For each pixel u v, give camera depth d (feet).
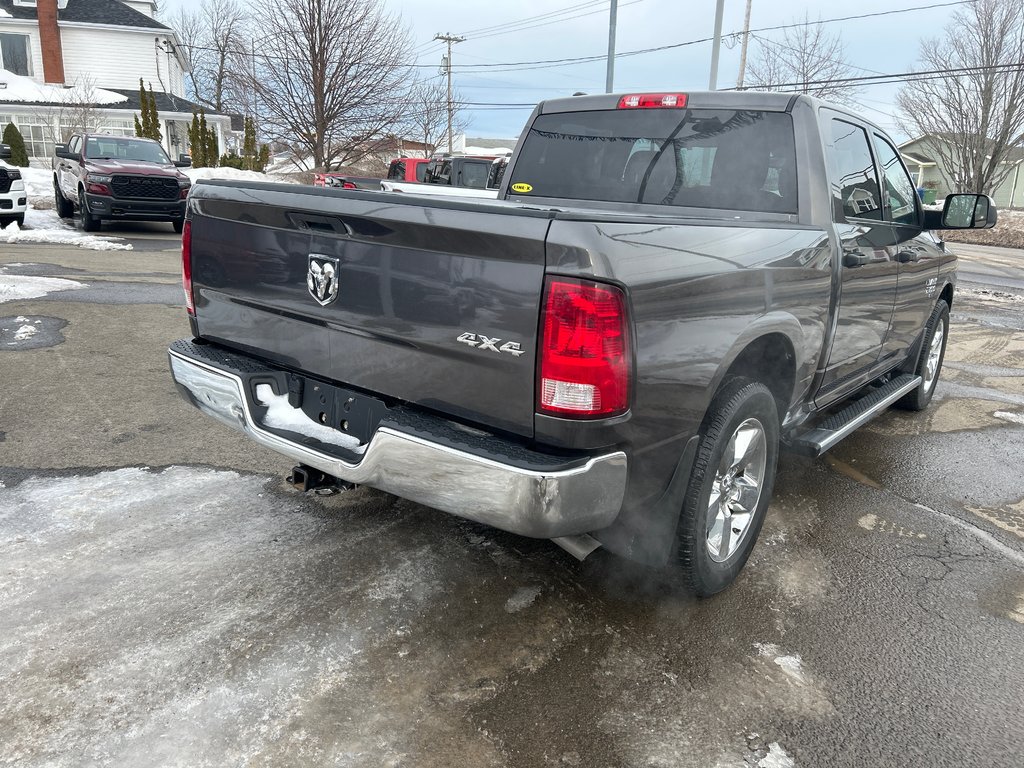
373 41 91.09
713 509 9.60
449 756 7.23
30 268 32.65
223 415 10.05
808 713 8.06
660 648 9.02
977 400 20.45
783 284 9.70
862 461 15.57
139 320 23.82
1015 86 101.04
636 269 7.34
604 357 7.18
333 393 9.22
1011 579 11.02
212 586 9.78
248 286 9.75
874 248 12.77
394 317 8.19
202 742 7.25
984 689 8.57
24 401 16.03
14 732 7.28
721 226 8.75
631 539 8.98
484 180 59.72
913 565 11.32
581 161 13.76
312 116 92.22
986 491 14.23
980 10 100.37
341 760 7.11
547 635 9.14
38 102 90.38
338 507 12.11
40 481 12.45
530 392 7.41
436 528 11.57
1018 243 88.89
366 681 8.18
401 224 7.80
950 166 112.98
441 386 8.03
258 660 8.43
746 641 9.25
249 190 9.39
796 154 11.52
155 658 8.38
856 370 13.67
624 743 7.51
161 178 46.80
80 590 9.56
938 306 18.01
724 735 7.69
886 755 7.53
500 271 7.36
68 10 101.71
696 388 8.37
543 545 11.23
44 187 69.51
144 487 12.45
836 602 10.24
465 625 9.23
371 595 9.76
